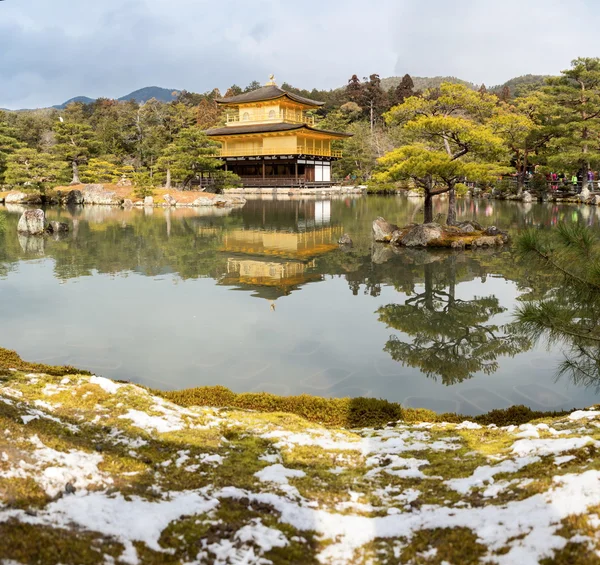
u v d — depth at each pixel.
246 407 7.34
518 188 50.50
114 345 10.63
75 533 2.73
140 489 3.51
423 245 24.09
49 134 76.06
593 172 51.41
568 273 6.63
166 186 56.72
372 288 16.11
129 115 77.19
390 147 72.00
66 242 25.56
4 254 22.03
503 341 11.22
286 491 3.75
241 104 72.44
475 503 3.42
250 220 36.22
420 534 3.14
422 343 11.03
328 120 86.94
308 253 22.53
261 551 2.93
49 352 10.18
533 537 2.76
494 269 18.91
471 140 23.95
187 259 21.02
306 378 9.09
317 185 70.12
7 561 2.34
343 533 3.23
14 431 3.79
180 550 2.87
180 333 11.47
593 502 2.89
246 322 12.38
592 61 41.62
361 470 4.43
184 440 4.66
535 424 5.55
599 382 8.73
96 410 5.09
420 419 7.11
